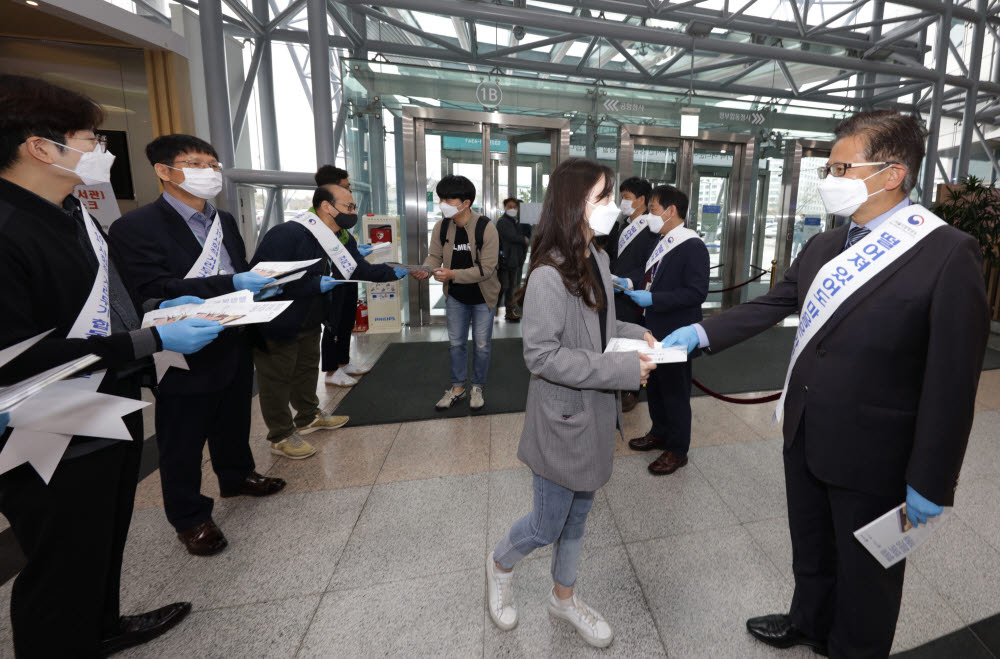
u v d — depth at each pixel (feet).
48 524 3.55
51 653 3.75
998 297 17.83
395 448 9.12
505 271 19.60
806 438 3.91
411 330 19.01
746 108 21.38
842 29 19.81
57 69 14.10
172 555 6.15
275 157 21.48
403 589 5.58
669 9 18.13
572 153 21.39
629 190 9.36
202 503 6.17
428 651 4.78
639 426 10.28
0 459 3.12
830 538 4.34
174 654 4.74
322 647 4.83
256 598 5.45
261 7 19.67
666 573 5.83
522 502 7.31
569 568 4.78
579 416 3.99
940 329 3.13
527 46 21.08
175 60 14.52
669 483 7.82
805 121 22.25
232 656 4.72
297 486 7.79
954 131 30.71
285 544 6.37
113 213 11.79
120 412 3.54
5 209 3.20
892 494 3.56
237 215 15.87
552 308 3.76
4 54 13.69
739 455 8.78
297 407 9.64
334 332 10.37
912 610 5.23
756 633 4.88
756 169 22.61
